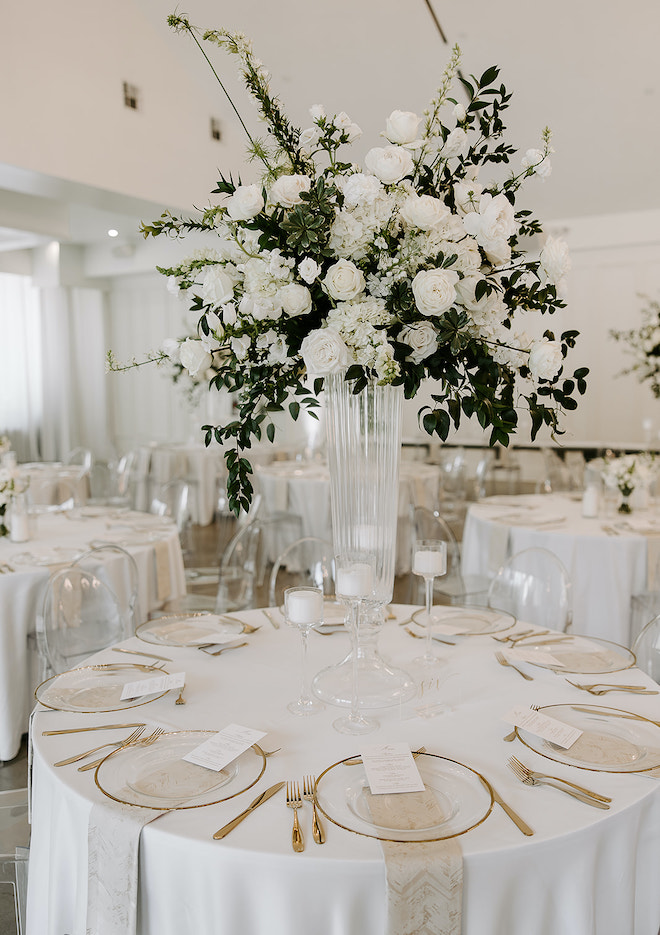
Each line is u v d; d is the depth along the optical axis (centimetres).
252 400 167
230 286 154
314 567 314
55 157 510
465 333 152
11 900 209
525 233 170
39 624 285
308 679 189
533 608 290
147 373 1124
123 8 554
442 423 159
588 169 731
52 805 144
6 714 300
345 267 150
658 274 822
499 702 177
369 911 118
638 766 145
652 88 603
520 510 439
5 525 374
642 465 438
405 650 213
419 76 581
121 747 151
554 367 156
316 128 158
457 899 117
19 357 1077
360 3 532
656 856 140
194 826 125
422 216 149
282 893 118
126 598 333
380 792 133
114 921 126
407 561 575
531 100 617
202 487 780
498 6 530
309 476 588
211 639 215
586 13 536
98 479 697
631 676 192
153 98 584
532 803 133
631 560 365
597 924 134
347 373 157
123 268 1038
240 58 159
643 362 620
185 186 617
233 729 156
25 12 487
